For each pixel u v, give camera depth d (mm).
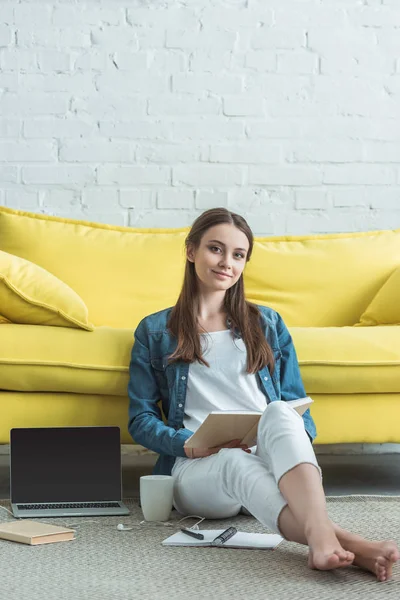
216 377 2418
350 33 3816
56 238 3338
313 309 3330
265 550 2010
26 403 2625
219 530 2148
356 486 3018
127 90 3738
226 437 2166
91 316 3219
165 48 3750
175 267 3340
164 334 2496
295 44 3799
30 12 3686
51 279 2822
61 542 2068
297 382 2545
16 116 3691
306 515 1805
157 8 3740
